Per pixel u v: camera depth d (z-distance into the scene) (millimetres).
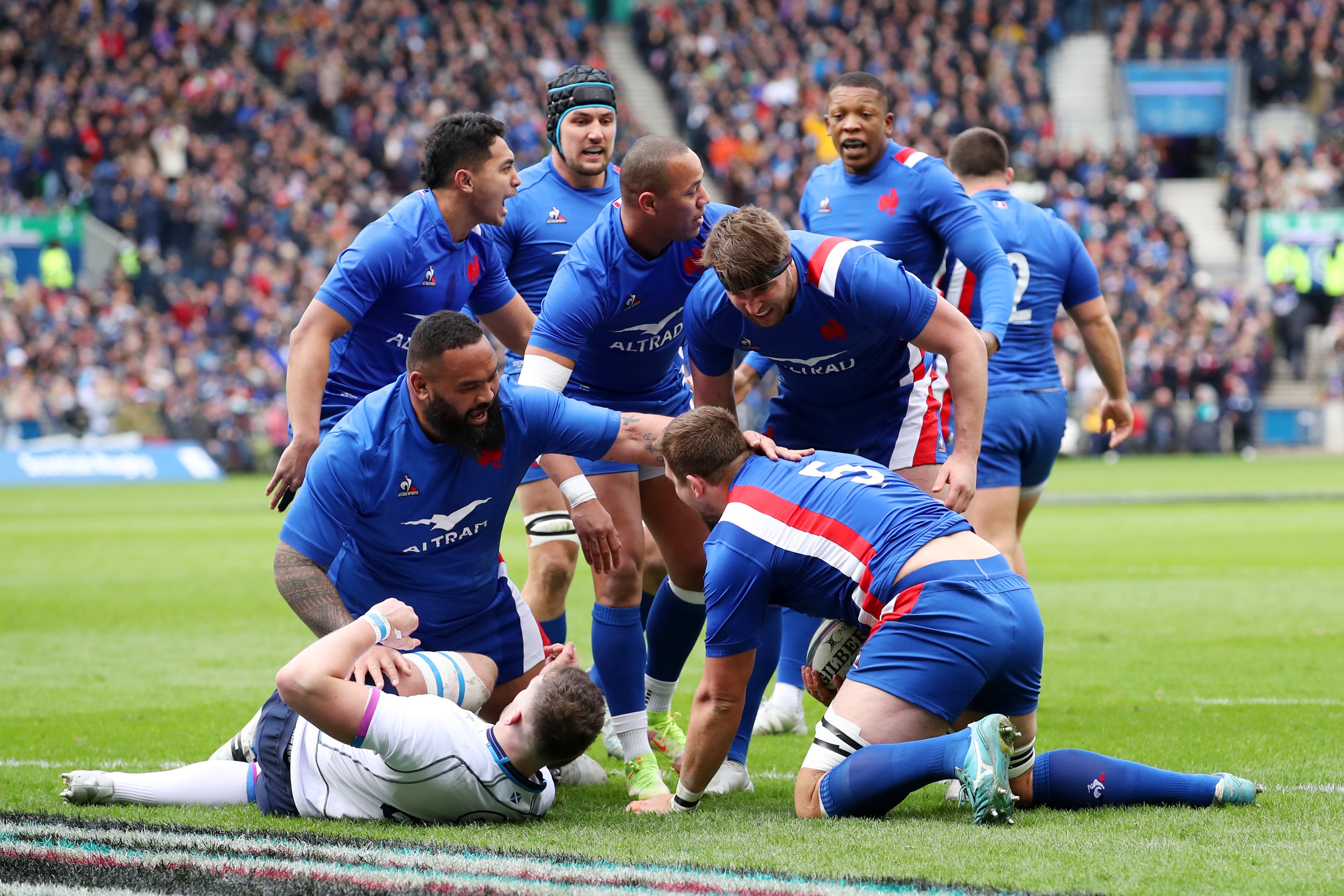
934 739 11523
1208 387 88000
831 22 109875
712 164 99438
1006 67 106062
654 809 12961
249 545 43188
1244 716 17172
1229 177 101688
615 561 14609
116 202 86438
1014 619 12039
